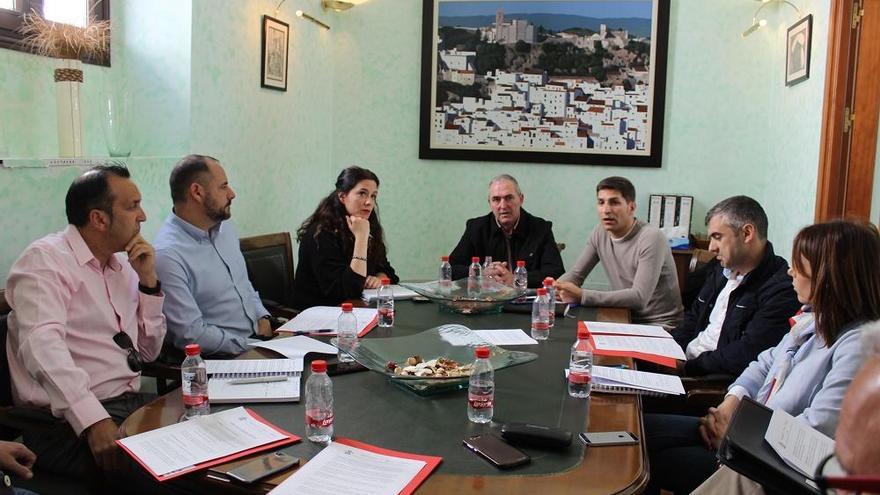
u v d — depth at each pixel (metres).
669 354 2.17
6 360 1.96
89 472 1.81
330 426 1.47
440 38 4.84
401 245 5.12
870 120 3.33
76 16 2.95
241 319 2.69
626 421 1.58
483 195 4.96
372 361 1.87
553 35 4.71
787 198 4.09
